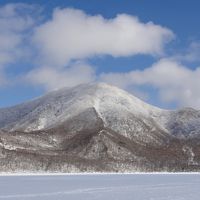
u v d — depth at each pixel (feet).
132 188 318.86
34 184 354.95
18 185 341.82
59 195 260.01
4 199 238.68
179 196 262.26
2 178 460.55
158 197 256.11
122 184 365.61
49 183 371.35
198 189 314.55
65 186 334.03
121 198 249.34
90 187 325.21
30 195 258.98
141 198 250.37
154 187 331.77
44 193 271.28
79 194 266.98
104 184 363.97
